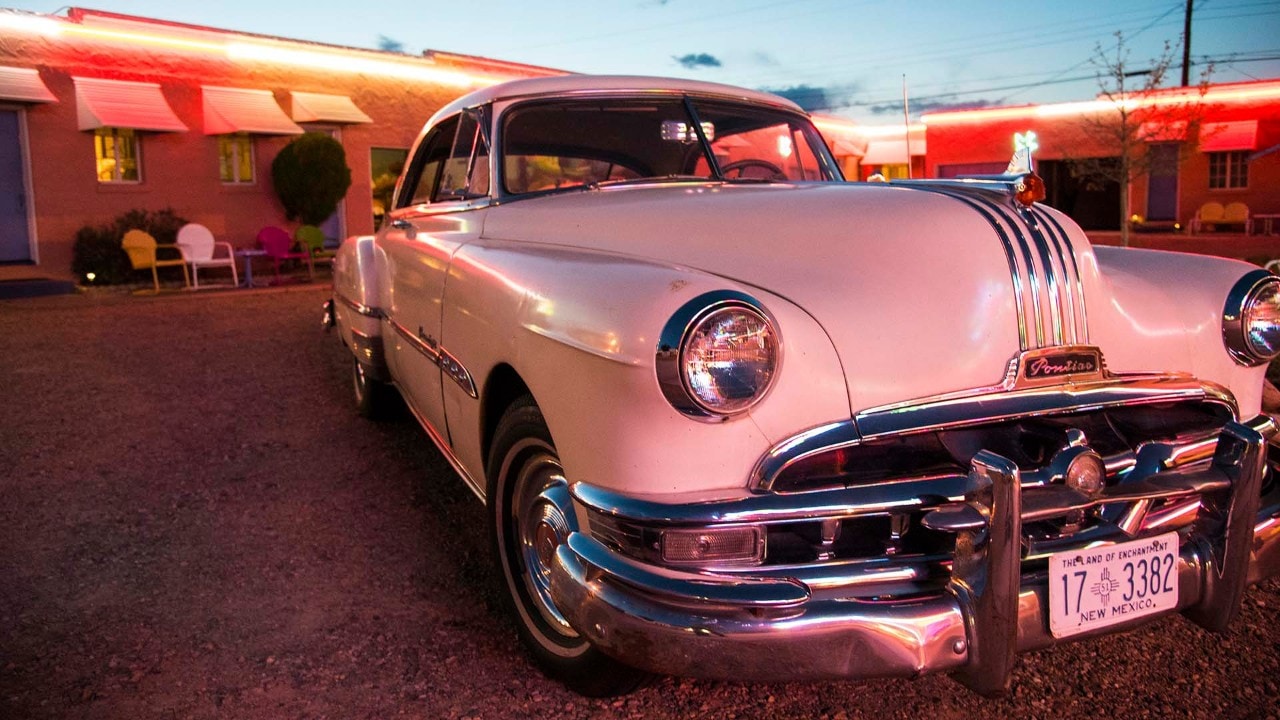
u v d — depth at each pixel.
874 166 31.30
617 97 3.63
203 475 4.41
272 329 8.72
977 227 2.37
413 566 3.41
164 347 7.70
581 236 2.82
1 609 3.04
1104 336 2.42
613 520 2.08
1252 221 24.81
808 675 1.95
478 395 2.87
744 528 1.99
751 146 3.78
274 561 3.45
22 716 2.42
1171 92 25.48
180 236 13.06
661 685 2.62
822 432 2.06
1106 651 2.81
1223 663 2.73
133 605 3.08
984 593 1.96
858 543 2.08
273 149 15.41
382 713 2.47
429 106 17.89
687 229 2.55
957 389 2.21
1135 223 27.78
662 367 1.96
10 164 12.73
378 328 4.60
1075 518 2.18
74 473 4.42
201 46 14.41
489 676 2.66
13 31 12.46
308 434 5.10
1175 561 2.22
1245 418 2.65
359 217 17.03
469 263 3.03
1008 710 2.50
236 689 2.57
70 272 13.18
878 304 2.21
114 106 13.12
